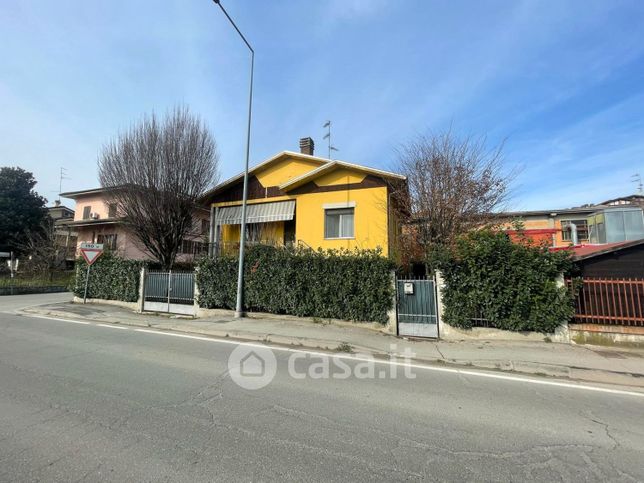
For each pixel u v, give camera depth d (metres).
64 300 18.00
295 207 15.96
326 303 10.59
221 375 5.89
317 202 15.47
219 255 14.26
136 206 15.98
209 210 19.56
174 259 16.91
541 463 3.42
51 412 4.31
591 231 16.38
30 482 2.91
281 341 8.77
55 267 27.55
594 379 6.32
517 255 8.79
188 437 3.74
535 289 8.65
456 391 5.45
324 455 3.45
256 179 17.17
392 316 9.75
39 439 3.64
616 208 15.38
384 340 8.88
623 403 5.11
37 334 9.19
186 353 7.34
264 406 4.64
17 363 6.43
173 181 15.98
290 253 11.51
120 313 13.10
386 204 14.42
